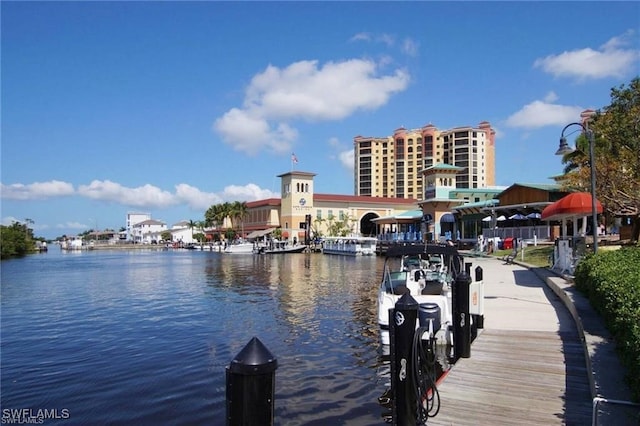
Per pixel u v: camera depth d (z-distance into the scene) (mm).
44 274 51062
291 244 96938
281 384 11367
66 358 14898
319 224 106562
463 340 9352
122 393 11445
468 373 8484
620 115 27062
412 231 77125
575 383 7828
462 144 145375
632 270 10000
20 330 19688
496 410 6922
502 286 19547
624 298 7496
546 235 43781
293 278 39375
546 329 11406
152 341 16984
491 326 11828
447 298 12812
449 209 69188
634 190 26797
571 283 16625
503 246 45125
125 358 14703
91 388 11898
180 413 10102
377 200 113188
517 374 8352
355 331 17156
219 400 10812
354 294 28047
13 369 13703
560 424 6410
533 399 7262
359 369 12469
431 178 71562
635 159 26453
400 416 6531
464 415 6797
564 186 33406
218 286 35125
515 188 50031
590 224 34812
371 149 160625
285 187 108500
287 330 17766
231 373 3979
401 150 156125
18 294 32312
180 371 13125
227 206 128875
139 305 26203
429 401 7281
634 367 5379
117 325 20391
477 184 144875
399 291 14039
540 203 45375
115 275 48281
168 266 62750
